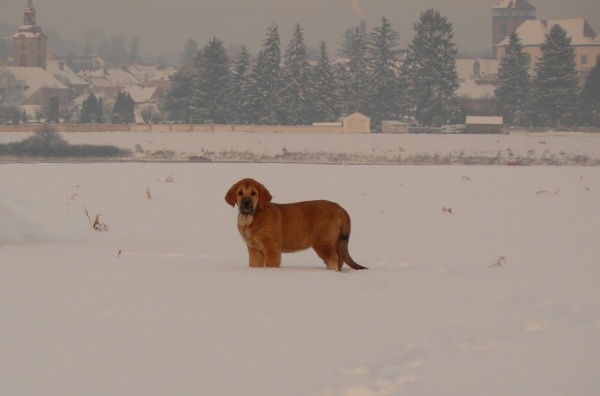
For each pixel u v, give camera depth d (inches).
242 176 1460.4
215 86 4744.1
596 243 584.4
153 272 422.0
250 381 223.8
